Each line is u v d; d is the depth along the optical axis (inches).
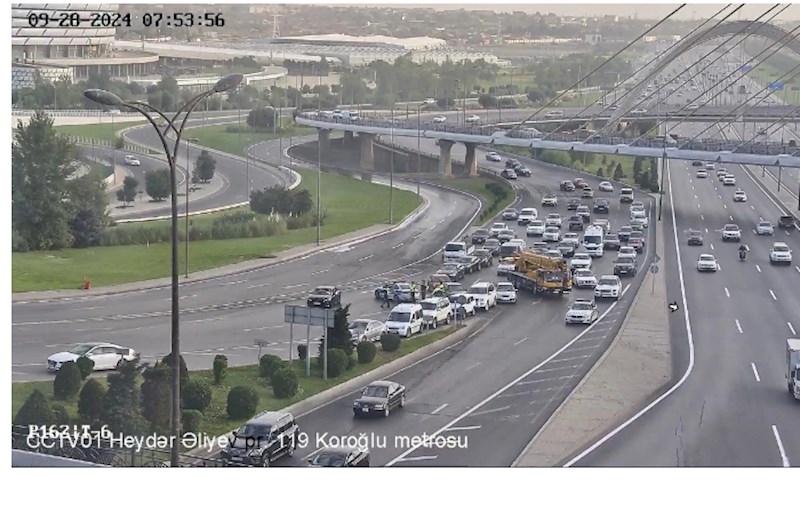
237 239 5073.8
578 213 6003.9
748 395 2632.9
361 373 2802.7
